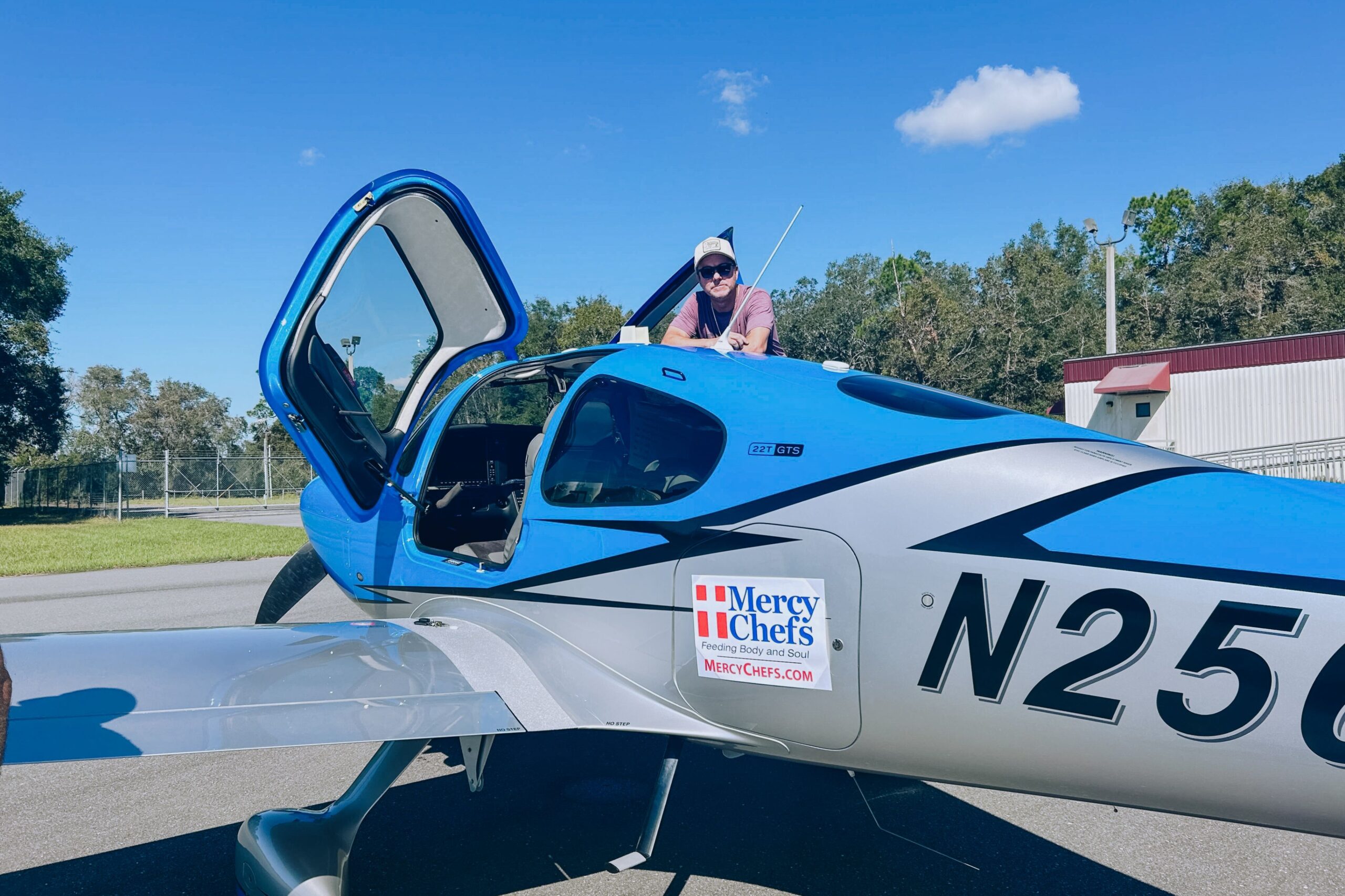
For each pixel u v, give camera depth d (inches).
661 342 179.6
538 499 113.7
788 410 98.3
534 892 107.1
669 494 101.3
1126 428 973.2
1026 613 78.7
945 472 86.1
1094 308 1878.7
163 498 1318.9
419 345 149.6
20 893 108.4
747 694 93.3
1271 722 70.3
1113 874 111.7
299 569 170.9
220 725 83.5
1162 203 2694.4
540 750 164.2
